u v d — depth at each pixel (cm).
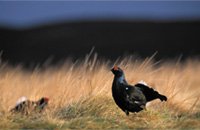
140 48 6919
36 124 1222
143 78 1603
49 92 1606
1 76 1753
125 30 8088
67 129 1205
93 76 1529
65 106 1398
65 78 1524
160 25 8275
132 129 1227
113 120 1276
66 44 7288
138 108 1300
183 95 1617
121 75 1298
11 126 1208
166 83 1588
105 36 7738
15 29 8275
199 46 6900
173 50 6706
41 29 8288
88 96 1404
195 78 2141
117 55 6438
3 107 1397
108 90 1455
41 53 6756
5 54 6706
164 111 1386
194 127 1237
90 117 1279
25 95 1720
